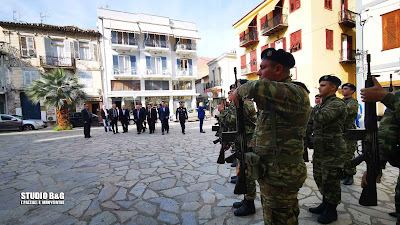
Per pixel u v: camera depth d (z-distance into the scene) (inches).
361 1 384.5
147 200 119.7
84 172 175.0
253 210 101.6
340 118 91.9
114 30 847.7
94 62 831.7
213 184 141.6
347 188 129.3
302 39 574.6
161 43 955.3
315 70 553.0
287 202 59.7
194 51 991.6
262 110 64.7
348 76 605.9
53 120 773.9
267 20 679.7
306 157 103.5
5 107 707.4
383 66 360.8
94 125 684.1
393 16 348.5
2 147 311.4
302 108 57.7
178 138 351.9
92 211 108.6
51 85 537.3
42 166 197.8
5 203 120.0
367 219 93.5
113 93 863.7
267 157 60.6
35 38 740.7
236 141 70.4
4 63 707.4
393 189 124.9
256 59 769.6
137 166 188.5
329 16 573.0
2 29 710.5
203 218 99.6
